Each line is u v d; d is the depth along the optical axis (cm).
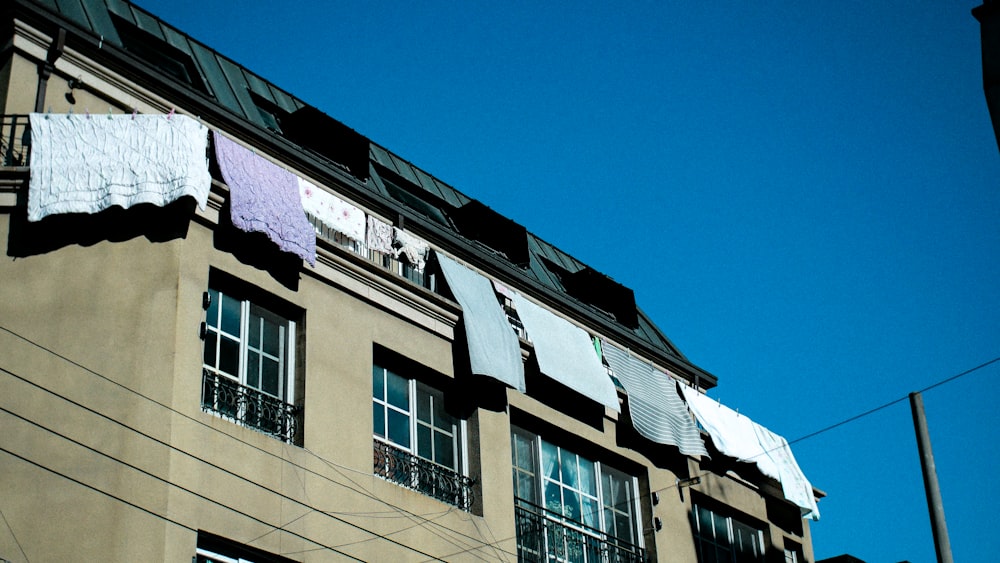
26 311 1527
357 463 1756
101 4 1978
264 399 1712
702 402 2438
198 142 1675
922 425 1736
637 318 2650
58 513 1428
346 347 1830
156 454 1516
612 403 2186
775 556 2511
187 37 2138
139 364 1555
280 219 1770
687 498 2334
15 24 1733
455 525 1855
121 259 1608
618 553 2177
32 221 1556
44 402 1482
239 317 1733
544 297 2345
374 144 2442
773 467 2486
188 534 1509
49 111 1727
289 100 2262
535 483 2088
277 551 1602
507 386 2067
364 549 1706
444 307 1998
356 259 1883
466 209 2430
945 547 1648
